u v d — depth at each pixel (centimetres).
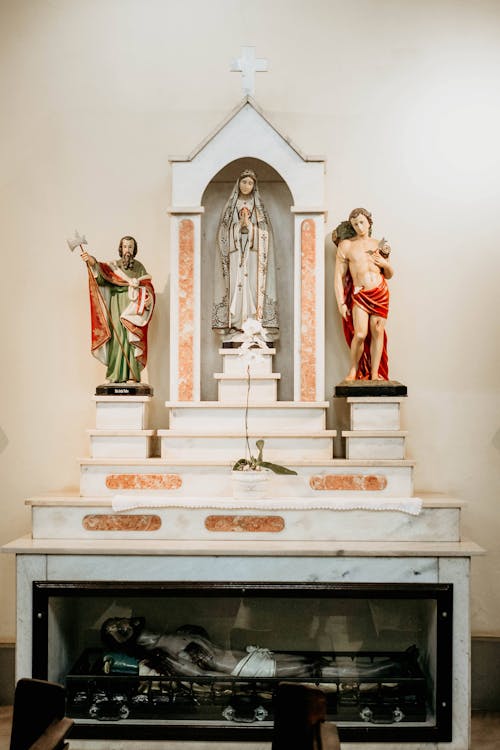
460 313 420
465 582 334
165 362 421
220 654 362
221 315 403
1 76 427
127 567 337
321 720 200
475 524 414
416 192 422
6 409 421
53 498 359
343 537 350
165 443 378
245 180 391
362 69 426
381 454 371
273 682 343
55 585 336
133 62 428
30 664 336
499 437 416
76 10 429
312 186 391
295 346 392
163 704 342
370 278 387
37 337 423
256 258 397
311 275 391
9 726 371
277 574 335
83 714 341
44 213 425
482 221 420
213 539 351
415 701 341
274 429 381
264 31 428
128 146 427
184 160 394
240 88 427
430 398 418
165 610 387
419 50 426
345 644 389
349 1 428
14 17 428
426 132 423
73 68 427
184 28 429
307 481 365
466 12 425
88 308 423
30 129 426
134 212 425
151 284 398
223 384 388
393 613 387
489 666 395
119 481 370
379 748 332
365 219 388
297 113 426
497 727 371
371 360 392
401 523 351
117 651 361
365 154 424
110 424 384
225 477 368
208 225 420
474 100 423
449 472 416
